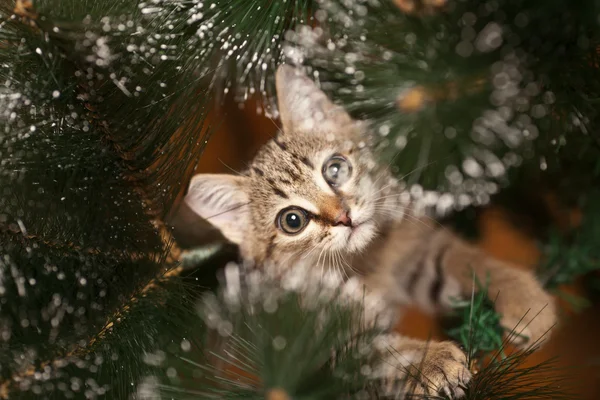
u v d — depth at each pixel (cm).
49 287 25
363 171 35
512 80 26
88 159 25
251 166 38
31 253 25
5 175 25
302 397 20
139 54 25
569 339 37
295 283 29
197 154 27
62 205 25
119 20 24
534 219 39
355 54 27
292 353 21
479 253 36
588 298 39
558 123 27
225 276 34
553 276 33
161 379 26
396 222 36
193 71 26
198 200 35
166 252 27
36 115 25
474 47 26
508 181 32
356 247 35
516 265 35
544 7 24
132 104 25
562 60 25
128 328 26
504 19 25
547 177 36
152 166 27
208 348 27
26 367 23
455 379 27
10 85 24
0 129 24
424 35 27
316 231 35
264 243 36
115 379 25
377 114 29
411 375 25
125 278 26
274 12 27
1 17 23
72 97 25
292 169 36
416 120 28
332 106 34
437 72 27
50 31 23
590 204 34
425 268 37
